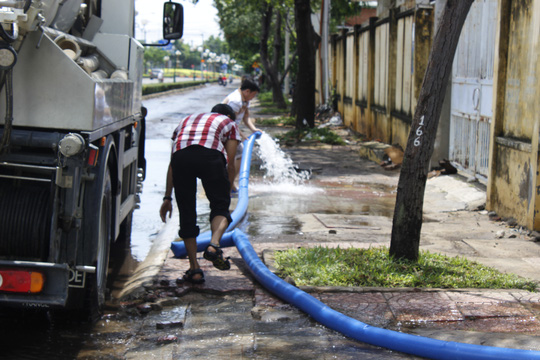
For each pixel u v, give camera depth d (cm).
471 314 476
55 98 414
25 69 411
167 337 438
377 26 1809
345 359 406
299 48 1969
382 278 551
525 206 788
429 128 581
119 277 606
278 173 1253
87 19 633
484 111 1031
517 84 823
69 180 409
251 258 592
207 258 532
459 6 558
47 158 415
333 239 730
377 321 464
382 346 423
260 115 3109
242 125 2367
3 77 402
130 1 677
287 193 1051
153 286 550
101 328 465
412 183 591
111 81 496
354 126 2164
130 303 514
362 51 2052
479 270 591
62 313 467
